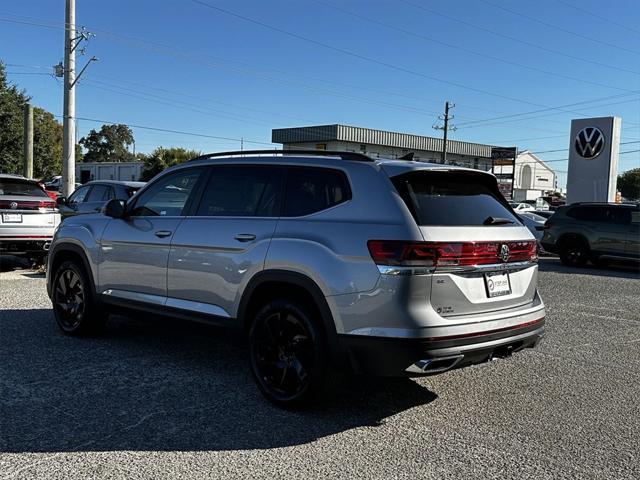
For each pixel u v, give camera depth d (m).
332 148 60.66
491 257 4.36
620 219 14.90
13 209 10.55
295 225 4.57
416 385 5.26
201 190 5.40
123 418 4.29
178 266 5.29
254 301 4.82
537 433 4.23
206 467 3.58
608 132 22.95
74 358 5.72
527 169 85.56
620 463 3.77
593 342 7.09
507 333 4.41
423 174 4.39
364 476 3.51
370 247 4.07
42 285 9.88
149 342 6.38
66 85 21.98
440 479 3.50
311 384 4.34
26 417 4.27
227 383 5.11
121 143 144.75
